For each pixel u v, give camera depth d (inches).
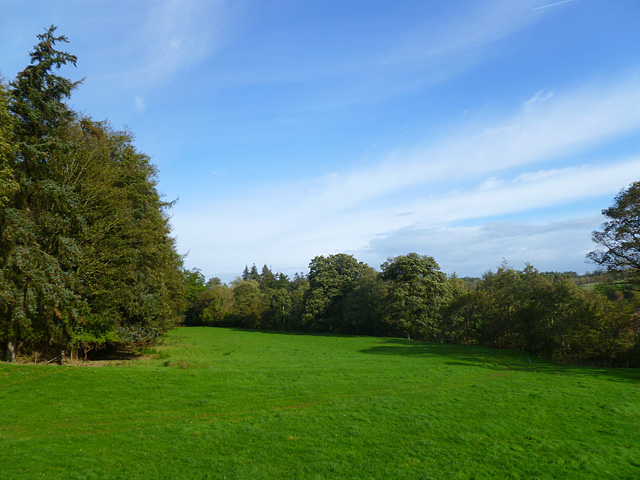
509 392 840.9
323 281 3105.3
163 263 1581.0
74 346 1136.2
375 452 498.0
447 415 658.8
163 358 1416.1
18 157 979.9
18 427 568.4
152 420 621.6
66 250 969.5
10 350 1016.9
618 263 1403.8
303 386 850.8
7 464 434.6
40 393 717.3
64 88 1096.2
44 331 1004.6
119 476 418.9
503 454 496.4
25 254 896.3
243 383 863.1
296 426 591.5
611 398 797.2
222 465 451.8
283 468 448.1
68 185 1005.8
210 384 841.5
